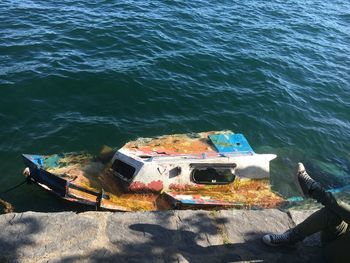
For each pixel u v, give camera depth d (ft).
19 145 35.12
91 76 45.01
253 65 52.95
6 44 49.80
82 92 42.75
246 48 57.26
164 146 33.17
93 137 36.99
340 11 80.02
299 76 52.90
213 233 17.39
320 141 41.52
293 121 43.93
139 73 46.73
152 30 57.67
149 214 18.06
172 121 40.60
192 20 63.57
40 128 37.27
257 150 38.96
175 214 18.19
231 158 31.63
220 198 30.81
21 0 64.03
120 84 44.39
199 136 35.32
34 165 29.30
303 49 60.54
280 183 33.96
